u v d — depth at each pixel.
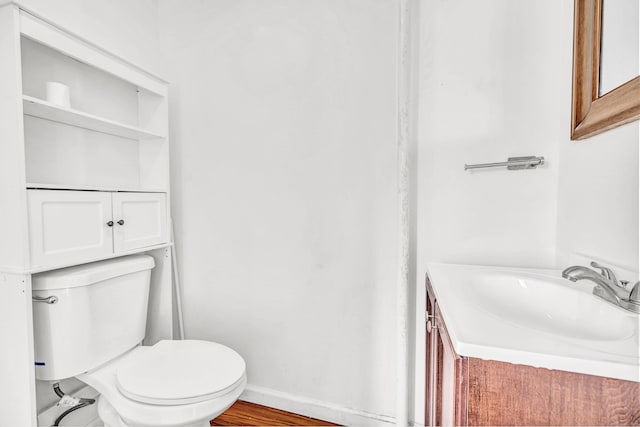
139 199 1.43
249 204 1.65
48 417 1.27
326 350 1.55
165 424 0.98
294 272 1.58
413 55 1.37
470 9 1.29
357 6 1.43
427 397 1.17
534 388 0.55
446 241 1.36
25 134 1.18
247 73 1.62
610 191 0.88
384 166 1.43
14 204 0.97
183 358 1.22
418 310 1.42
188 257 1.76
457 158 1.33
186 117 1.74
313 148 1.53
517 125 1.24
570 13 1.11
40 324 1.11
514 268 1.15
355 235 1.48
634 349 0.54
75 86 1.36
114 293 1.30
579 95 1.01
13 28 0.95
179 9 1.74
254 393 1.66
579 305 0.82
